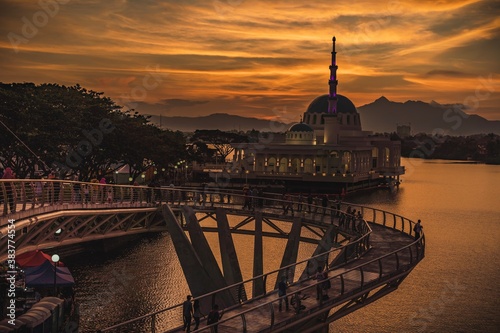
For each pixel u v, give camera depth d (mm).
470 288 73812
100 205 54125
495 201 188375
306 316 31328
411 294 70625
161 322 52781
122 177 147500
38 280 47250
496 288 73812
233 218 122312
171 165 175375
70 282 48094
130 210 56250
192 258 50281
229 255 57250
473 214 152625
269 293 35094
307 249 89062
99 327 51250
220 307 47219
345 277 36438
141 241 90000
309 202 68750
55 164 96688
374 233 51812
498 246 104562
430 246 104000
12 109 89062
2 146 89188
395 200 182375
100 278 67500
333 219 58125
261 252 57094
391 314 62531
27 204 46000
